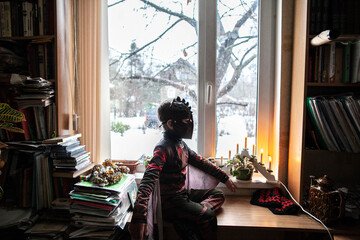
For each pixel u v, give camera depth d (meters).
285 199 1.42
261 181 1.57
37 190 1.33
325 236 1.26
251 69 1.63
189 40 1.61
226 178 1.43
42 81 1.30
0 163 1.21
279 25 1.51
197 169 1.45
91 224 1.20
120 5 1.62
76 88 1.52
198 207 1.24
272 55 1.60
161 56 1.63
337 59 1.31
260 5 1.58
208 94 1.60
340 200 1.21
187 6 1.60
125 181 1.35
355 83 1.29
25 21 1.38
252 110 1.65
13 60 1.36
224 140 1.67
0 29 1.40
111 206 1.18
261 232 1.57
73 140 1.41
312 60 1.33
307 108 1.36
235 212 1.37
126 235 1.42
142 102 1.65
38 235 1.24
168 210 1.24
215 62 1.61
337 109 1.28
